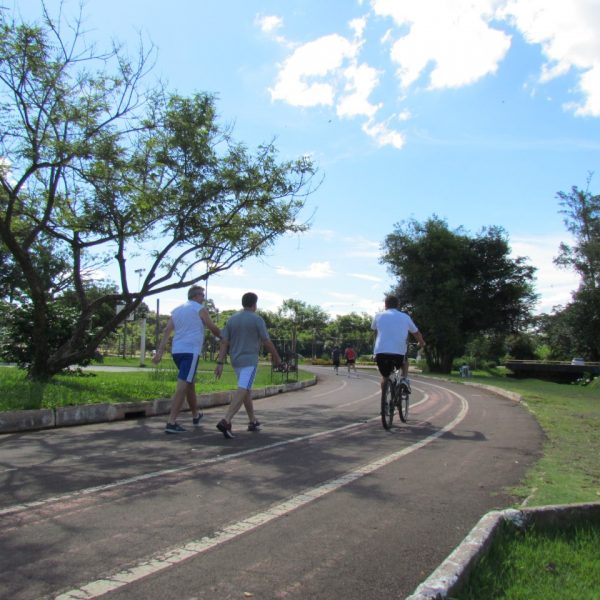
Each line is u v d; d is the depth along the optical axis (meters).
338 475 5.55
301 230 14.62
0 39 10.88
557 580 3.20
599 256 42.06
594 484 5.34
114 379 14.47
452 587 2.91
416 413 11.08
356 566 3.40
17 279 18.94
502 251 41.12
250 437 7.70
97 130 11.91
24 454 6.41
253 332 7.88
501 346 56.28
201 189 12.91
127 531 3.89
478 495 4.93
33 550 3.54
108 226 12.59
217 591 3.03
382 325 8.77
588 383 26.61
